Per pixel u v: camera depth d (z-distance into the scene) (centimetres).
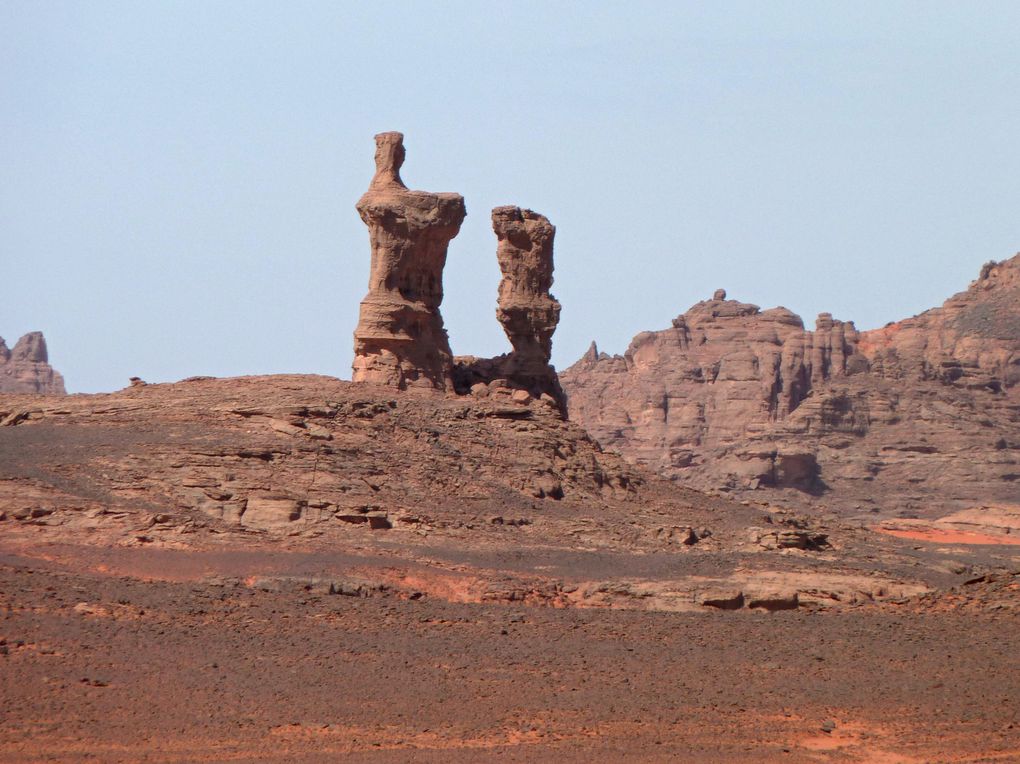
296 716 18612
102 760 17012
